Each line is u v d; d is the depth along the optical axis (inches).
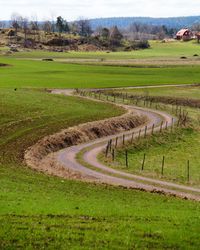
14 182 3245.6
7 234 1913.1
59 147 5177.2
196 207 2903.5
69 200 2731.3
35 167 4077.3
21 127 5526.6
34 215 2219.5
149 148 5748.0
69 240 1893.5
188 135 6702.8
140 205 2778.1
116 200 2947.8
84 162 4626.0
